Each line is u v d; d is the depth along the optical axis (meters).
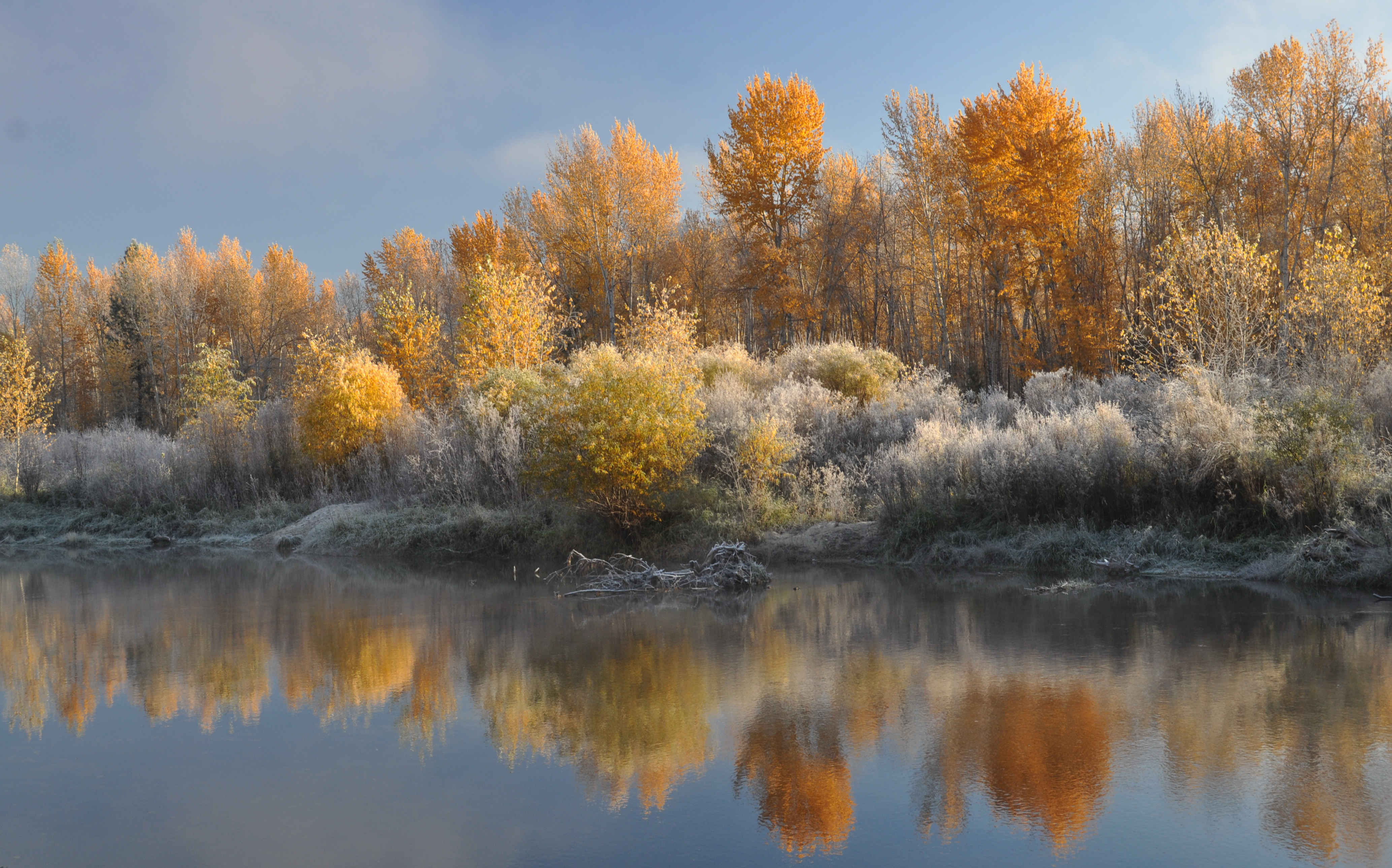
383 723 7.65
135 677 9.72
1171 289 20.62
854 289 47.44
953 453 17.64
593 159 46.50
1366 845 4.64
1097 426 16.20
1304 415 13.45
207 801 5.90
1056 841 4.82
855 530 17.45
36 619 13.95
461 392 28.97
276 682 9.30
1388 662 8.20
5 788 6.25
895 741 6.62
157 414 56.34
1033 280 37.62
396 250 66.25
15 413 39.91
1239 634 9.54
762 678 8.67
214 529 27.75
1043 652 9.14
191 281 64.06
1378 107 32.72
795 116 39.59
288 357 66.94
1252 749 6.10
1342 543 12.23
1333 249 19.09
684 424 18.70
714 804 5.55
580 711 7.76
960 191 37.75
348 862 4.86
